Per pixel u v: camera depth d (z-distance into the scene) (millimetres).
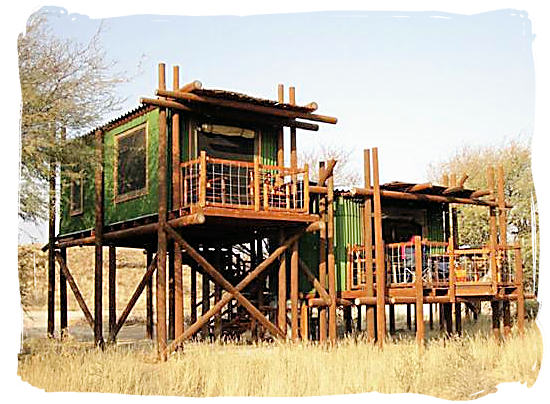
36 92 14008
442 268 15750
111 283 16688
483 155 31031
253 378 11141
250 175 14836
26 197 14086
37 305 23547
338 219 17031
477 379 11375
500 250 16109
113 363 11422
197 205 13125
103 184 16500
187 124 14711
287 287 17453
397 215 17656
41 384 10383
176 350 13289
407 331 19453
